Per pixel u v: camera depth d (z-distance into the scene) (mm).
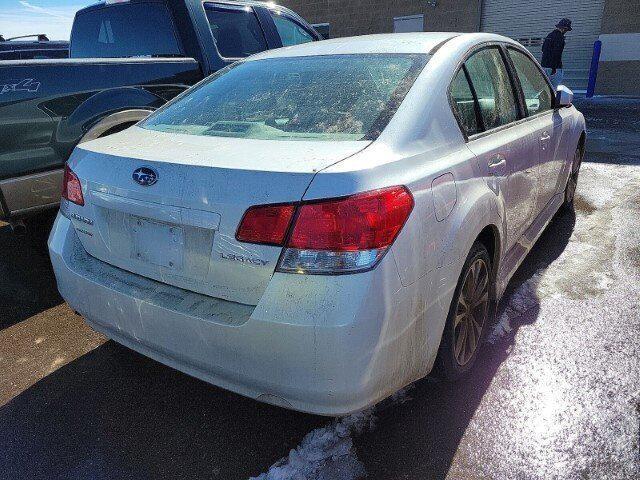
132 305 1973
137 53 4711
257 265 1675
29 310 3291
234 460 2057
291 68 2607
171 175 1836
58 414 2338
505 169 2566
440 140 2113
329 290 1593
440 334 2018
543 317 2973
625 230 4266
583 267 3605
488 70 2742
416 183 1822
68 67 3287
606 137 8344
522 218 3029
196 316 1786
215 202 1727
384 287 1650
